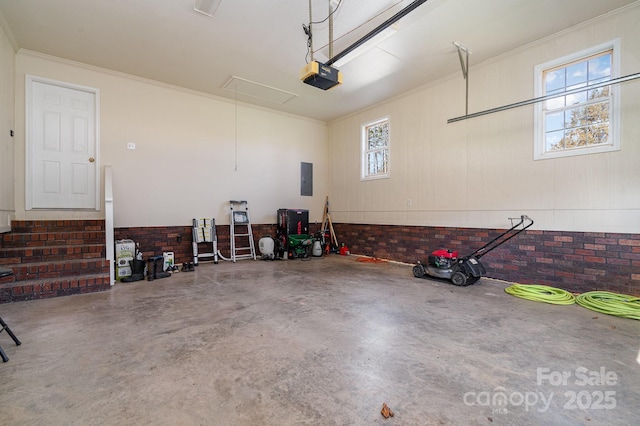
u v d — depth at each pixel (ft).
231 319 9.69
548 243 13.51
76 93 16.22
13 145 14.32
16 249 12.76
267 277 15.96
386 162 21.90
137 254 16.52
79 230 15.35
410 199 19.70
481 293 12.93
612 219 11.82
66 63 15.75
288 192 24.52
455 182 17.13
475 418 5.08
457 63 15.99
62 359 7.05
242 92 20.17
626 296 11.21
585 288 12.46
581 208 12.58
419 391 5.84
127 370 6.57
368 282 14.87
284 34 13.58
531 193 14.03
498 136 15.21
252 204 22.59
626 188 11.50
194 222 19.45
